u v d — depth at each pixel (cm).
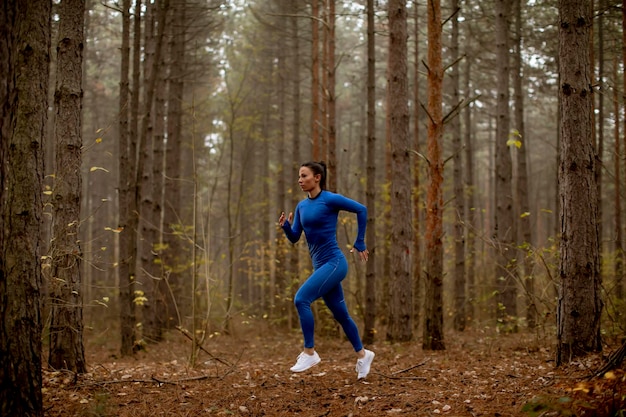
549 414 338
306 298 465
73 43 520
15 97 299
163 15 912
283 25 1603
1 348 303
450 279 1580
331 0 1113
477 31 1391
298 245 1234
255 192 2180
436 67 718
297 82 1578
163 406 404
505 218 1088
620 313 680
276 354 866
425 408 388
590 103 483
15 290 312
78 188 522
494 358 619
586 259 481
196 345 641
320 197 480
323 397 433
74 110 520
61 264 517
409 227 878
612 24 1092
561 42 488
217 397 434
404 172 854
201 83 1577
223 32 1855
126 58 841
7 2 290
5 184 297
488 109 1898
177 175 1377
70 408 384
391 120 846
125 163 852
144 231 1063
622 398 317
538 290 849
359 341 493
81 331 539
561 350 488
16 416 304
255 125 1880
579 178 482
